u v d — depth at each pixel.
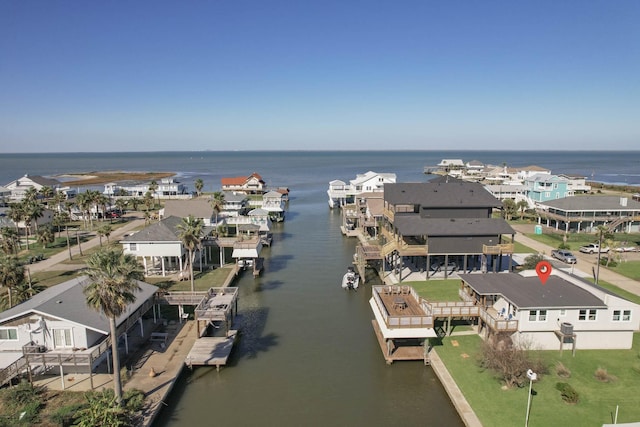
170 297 42.09
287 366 35.72
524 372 30.41
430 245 53.16
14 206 76.38
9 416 26.50
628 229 78.38
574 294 36.34
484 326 38.06
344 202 121.25
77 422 25.39
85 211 94.31
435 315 37.88
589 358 33.41
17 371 30.09
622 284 50.09
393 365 35.34
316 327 43.47
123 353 36.03
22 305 34.59
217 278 56.56
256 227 73.81
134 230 87.19
